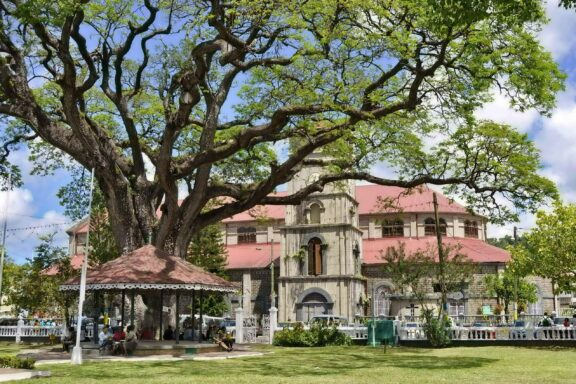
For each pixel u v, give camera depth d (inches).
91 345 1155.3
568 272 1240.2
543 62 933.8
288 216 2271.2
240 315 1578.5
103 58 1213.7
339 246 2182.6
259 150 1409.9
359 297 2218.3
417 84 966.4
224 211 1306.6
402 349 1279.5
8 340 1621.6
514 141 1186.6
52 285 1489.9
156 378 663.8
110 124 1433.3
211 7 1000.9
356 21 959.0
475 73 965.2
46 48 1090.7
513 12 550.6
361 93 1043.9
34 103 1154.0
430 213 2476.6
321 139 1142.3
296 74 1054.4
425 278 1822.1
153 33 1208.2
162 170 1135.0
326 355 1077.1
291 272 2220.7
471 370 772.0
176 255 1229.7
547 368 799.1
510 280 2137.1
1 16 1061.1
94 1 1146.0
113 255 1560.0
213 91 1252.5
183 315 1982.0
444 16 535.8
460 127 1162.0
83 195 1608.0
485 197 1238.3
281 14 970.1
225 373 729.6
